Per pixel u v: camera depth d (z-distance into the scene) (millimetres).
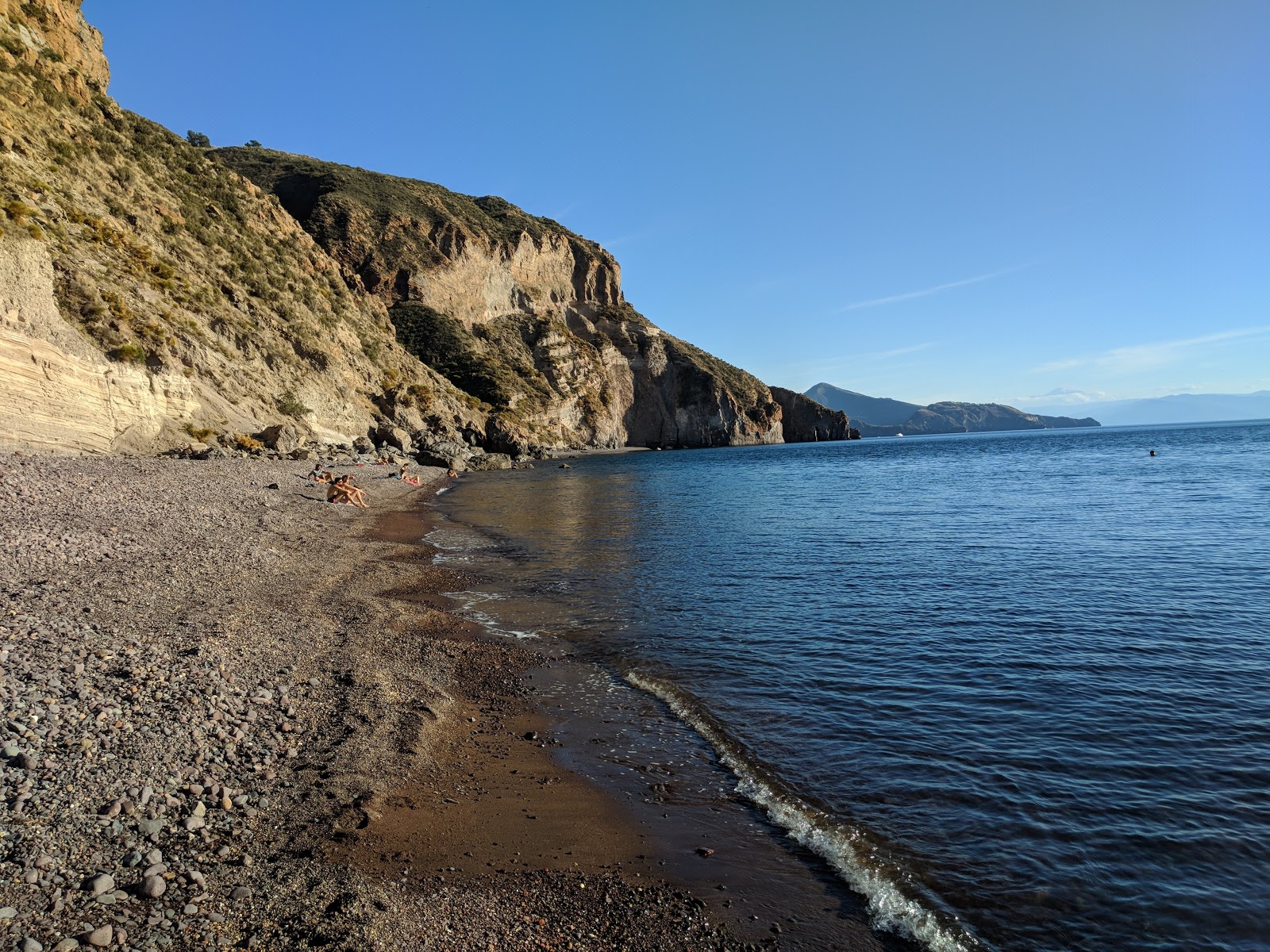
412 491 42875
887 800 7160
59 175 46625
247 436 47062
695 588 16953
